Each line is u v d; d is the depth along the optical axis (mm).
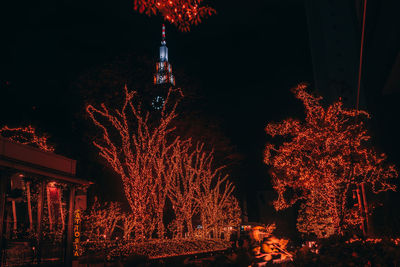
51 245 9828
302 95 16656
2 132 21688
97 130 25297
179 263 2781
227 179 32844
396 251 3633
